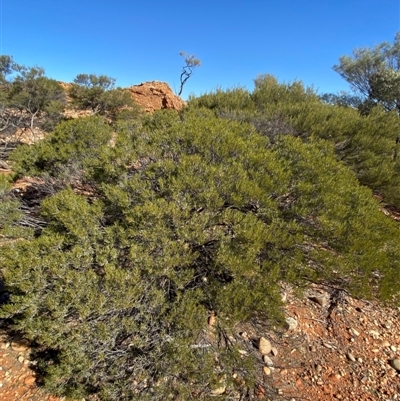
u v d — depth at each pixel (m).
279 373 2.63
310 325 3.19
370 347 3.02
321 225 2.63
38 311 2.23
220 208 2.76
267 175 2.92
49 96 14.91
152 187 2.94
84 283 2.13
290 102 7.88
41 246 2.41
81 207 2.67
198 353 2.21
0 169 7.90
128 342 2.34
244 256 2.37
